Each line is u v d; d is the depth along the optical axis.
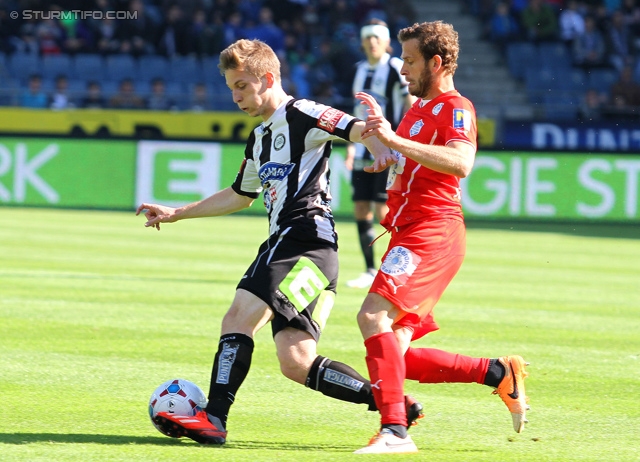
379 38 31.81
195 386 13.16
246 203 14.75
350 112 66.50
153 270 32.69
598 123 62.25
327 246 13.53
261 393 16.39
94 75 71.56
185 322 22.77
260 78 13.37
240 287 13.27
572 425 14.67
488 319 24.83
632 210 57.62
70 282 28.88
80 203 59.34
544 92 73.38
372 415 15.04
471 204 58.50
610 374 18.58
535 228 55.62
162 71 71.81
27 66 71.31
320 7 77.56
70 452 12.22
